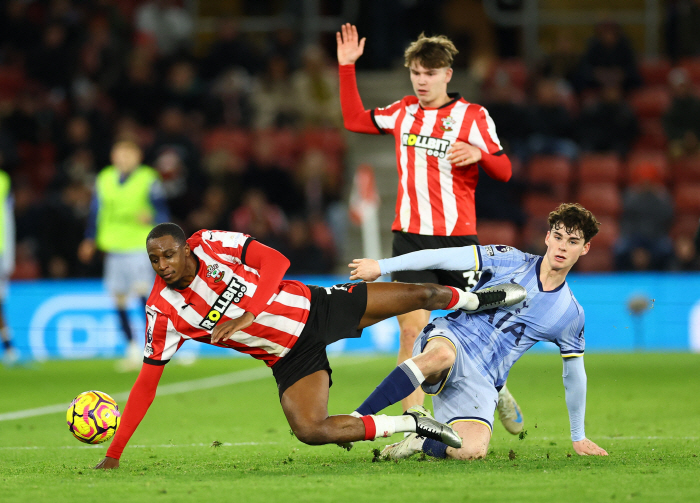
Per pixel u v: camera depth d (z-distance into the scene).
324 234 51.81
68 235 50.00
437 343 17.38
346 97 22.12
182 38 65.25
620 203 54.47
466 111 20.80
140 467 16.89
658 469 15.62
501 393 19.72
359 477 15.03
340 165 57.84
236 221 49.56
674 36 64.50
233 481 14.81
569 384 17.62
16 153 54.50
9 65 62.91
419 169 20.91
